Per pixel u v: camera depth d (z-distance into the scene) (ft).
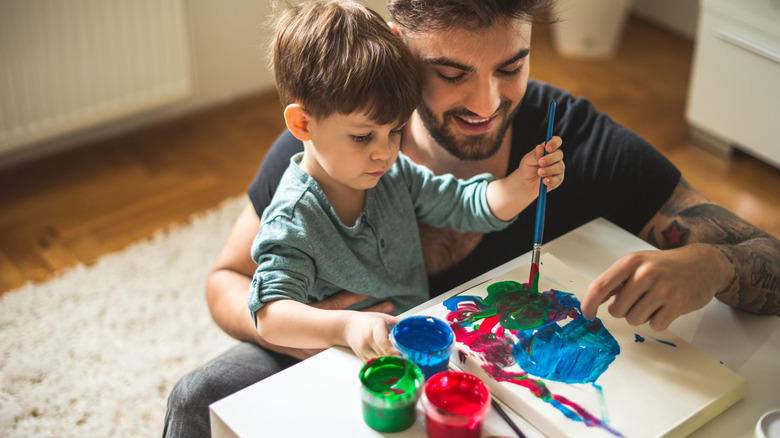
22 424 5.36
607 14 10.11
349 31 3.09
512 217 3.48
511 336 2.84
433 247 3.87
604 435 2.45
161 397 5.67
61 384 5.69
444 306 2.99
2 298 6.38
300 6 3.30
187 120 8.93
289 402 2.65
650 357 2.78
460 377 2.51
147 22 7.80
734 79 7.95
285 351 3.66
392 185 3.57
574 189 3.89
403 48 3.18
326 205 3.35
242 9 8.81
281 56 3.19
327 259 3.34
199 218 7.41
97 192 7.75
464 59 3.14
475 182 3.59
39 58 7.32
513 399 2.61
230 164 8.27
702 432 2.61
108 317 6.30
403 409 2.48
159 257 6.91
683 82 9.89
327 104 3.05
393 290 3.60
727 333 3.06
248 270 4.01
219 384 3.50
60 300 6.40
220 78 9.07
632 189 3.86
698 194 3.82
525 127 3.90
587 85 9.81
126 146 8.45
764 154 7.98
